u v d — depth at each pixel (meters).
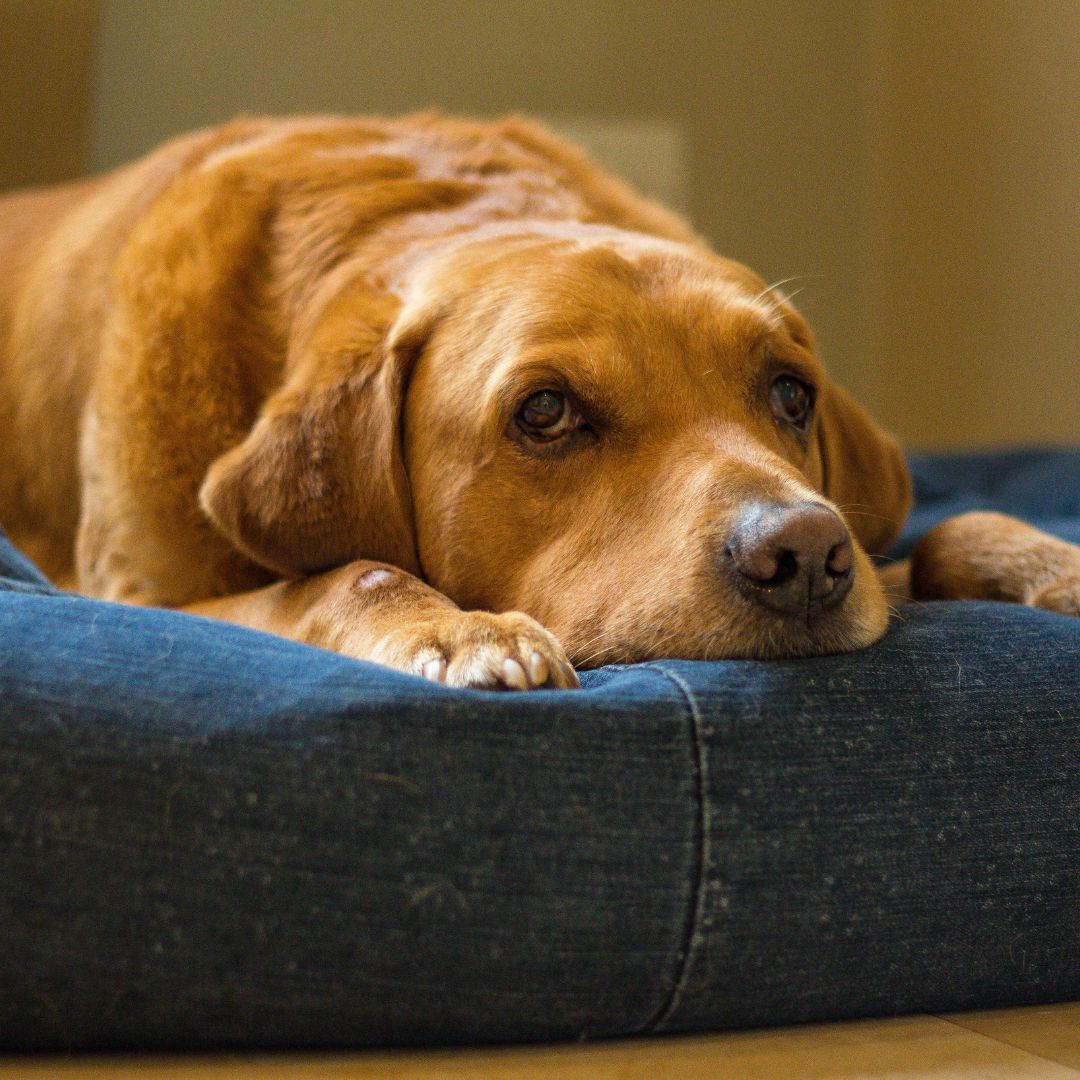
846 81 7.69
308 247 2.47
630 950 1.33
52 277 3.03
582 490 1.95
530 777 1.34
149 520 2.36
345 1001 1.28
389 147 2.76
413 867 1.29
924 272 7.10
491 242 2.24
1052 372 5.83
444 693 1.38
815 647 1.70
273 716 1.33
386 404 2.09
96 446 2.52
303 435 2.10
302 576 2.14
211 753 1.30
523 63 7.25
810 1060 1.34
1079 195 5.62
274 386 2.39
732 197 7.62
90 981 1.24
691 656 1.73
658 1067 1.30
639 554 1.83
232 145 2.86
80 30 6.14
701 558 1.74
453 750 1.34
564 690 1.49
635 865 1.34
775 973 1.39
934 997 1.48
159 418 2.36
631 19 7.38
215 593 2.36
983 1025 1.48
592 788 1.35
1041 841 1.49
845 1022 1.47
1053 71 5.85
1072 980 1.53
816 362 2.25
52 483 2.91
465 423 2.03
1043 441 5.88
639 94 7.43
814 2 7.62
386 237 2.43
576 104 7.35
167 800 1.28
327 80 6.96
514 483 1.99
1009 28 6.24
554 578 1.93
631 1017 1.36
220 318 2.41
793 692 1.50
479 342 2.04
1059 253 5.77
